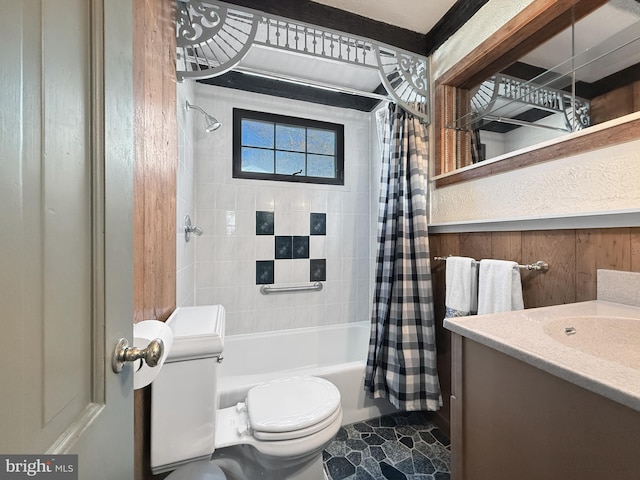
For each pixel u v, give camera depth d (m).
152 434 0.86
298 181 2.36
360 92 1.77
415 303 1.65
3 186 0.27
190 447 0.89
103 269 0.44
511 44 1.28
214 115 2.13
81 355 0.39
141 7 0.81
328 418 1.07
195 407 0.90
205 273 2.12
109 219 0.45
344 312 2.49
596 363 0.53
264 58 1.90
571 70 1.12
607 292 0.93
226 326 2.16
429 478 1.28
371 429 1.64
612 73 1.00
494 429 0.68
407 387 1.58
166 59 1.08
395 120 1.75
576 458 0.51
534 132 1.25
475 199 1.44
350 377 1.70
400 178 1.72
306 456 1.03
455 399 0.79
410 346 1.61
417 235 1.64
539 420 0.58
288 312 2.33
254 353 2.14
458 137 1.64
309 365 2.28
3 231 0.27
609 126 0.92
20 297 0.29
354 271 2.53
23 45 0.29
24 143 0.29
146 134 0.86
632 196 0.87
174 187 1.23
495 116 1.44
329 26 1.49
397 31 1.64
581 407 0.51
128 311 0.52
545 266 1.12
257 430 0.99
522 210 1.21
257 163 2.26
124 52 0.51
